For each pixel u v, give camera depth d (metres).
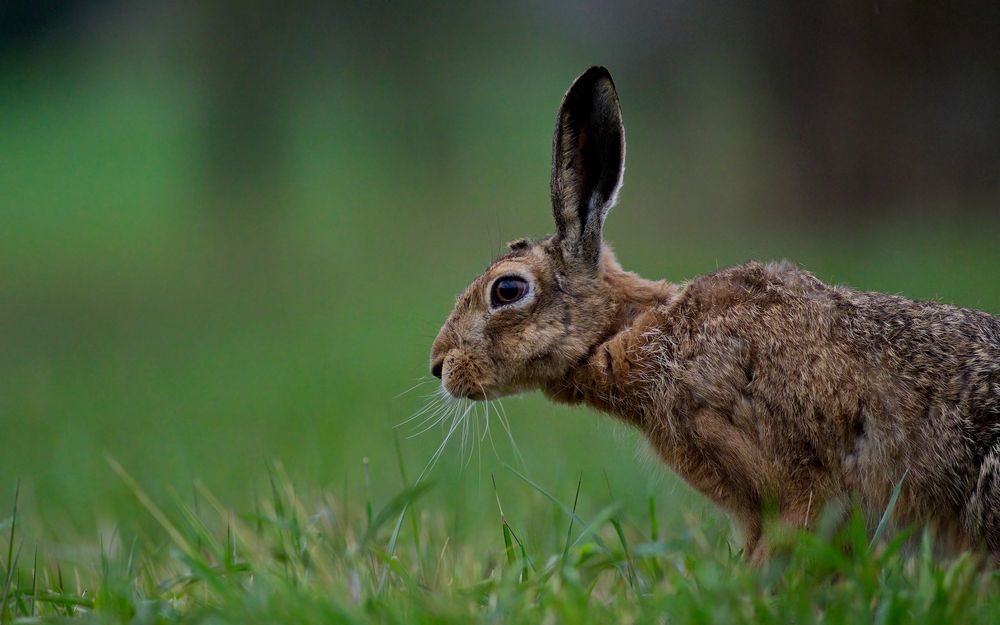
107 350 20.58
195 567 6.02
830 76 28.09
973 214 26.89
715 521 7.82
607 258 7.98
